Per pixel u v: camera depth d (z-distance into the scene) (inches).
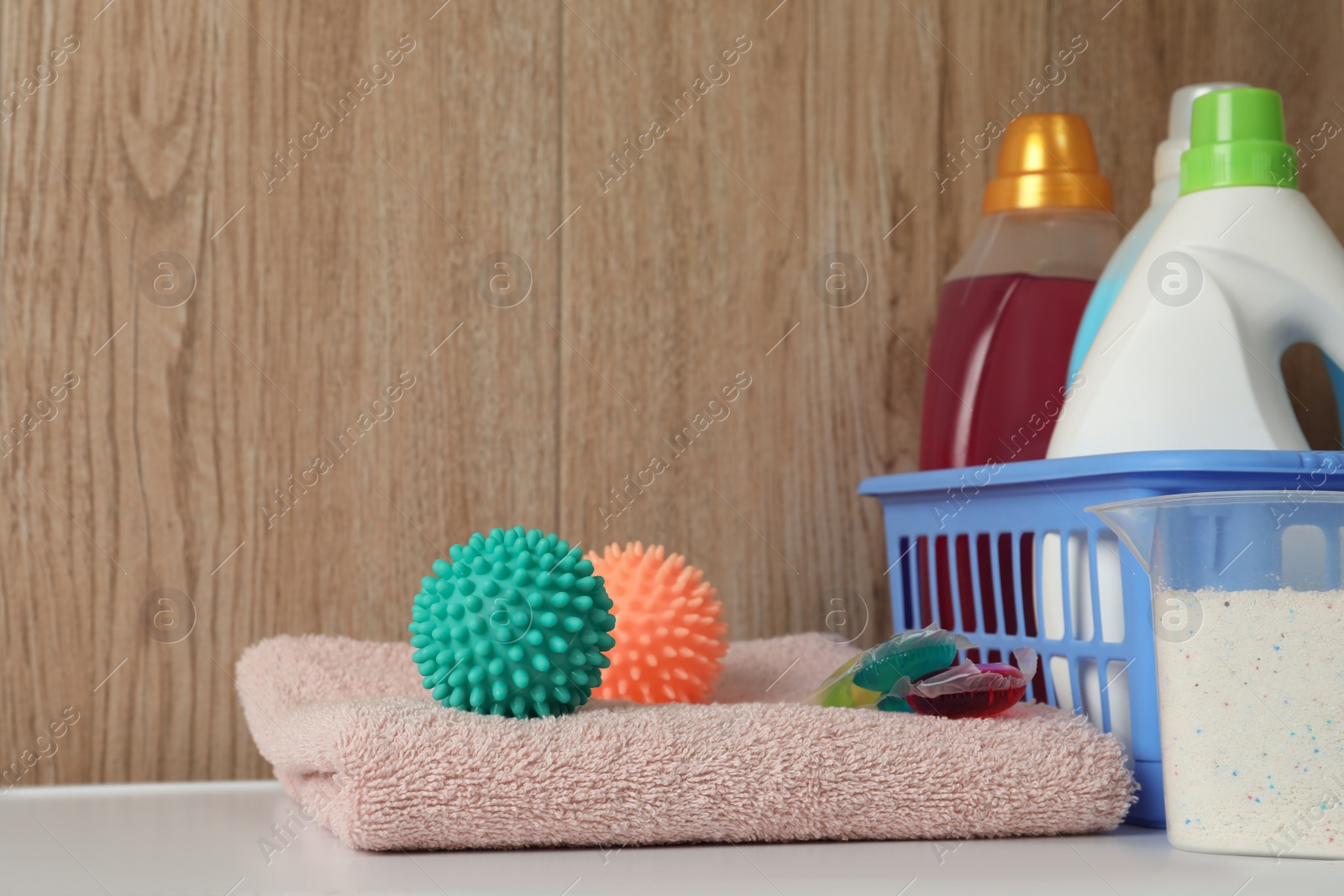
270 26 33.7
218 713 32.7
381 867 18.4
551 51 35.6
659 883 17.1
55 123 32.4
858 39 37.3
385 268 34.3
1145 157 38.7
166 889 17.0
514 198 35.2
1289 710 19.0
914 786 20.2
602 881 17.2
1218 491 21.6
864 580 36.5
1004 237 32.6
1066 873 17.9
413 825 18.9
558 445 35.3
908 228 37.4
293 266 33.7
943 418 32.5
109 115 32.7
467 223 34.9
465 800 18.9
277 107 33.7
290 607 33.4
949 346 32.6
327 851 20.0
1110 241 32.8
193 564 32.8
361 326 34.1
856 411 36.9
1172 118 31.0
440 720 19.8
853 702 24.7
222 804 27.5
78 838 22.1
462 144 34.9
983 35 38.0
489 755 19.2
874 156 37.3
